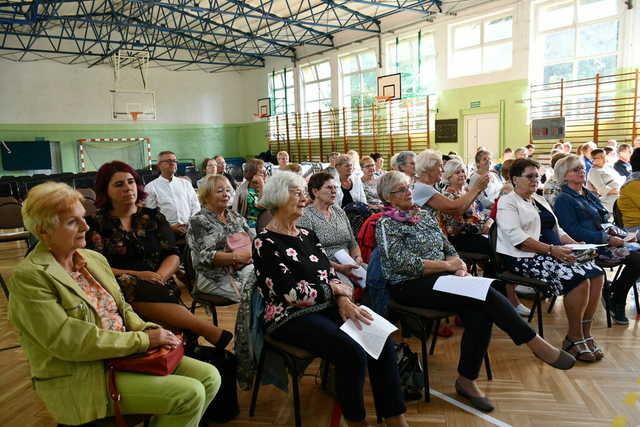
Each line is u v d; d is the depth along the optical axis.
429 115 11.03
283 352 1.86
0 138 13.33
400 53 11.54
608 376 2.32
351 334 1.78
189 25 13.70
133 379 1.44
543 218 2.84
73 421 1.39
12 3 9.68
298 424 1.85
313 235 2.09
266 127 16.56
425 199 2.99
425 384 2.14
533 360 2.53
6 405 2.20
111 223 2.09
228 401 2.01
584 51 8.38
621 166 6.11
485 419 1.99
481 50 9.84
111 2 11.48
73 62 14.14
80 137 14.47
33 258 1.39
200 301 2.53
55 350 1.33
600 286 2.58
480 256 3.09
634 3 7.64
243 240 2.55
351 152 5.57
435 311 2.17
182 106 16.16
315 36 13.56
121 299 1.62
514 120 9.41
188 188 4.24
